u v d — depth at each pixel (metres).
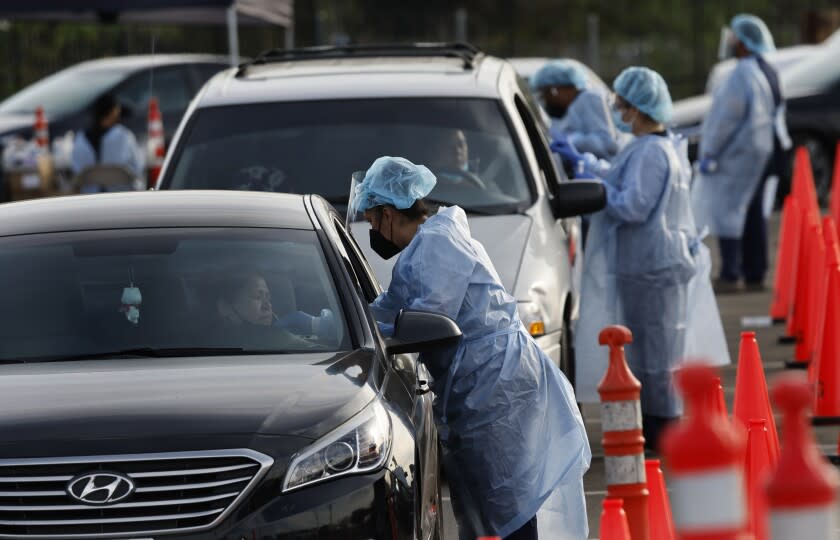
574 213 25.36
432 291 17.19
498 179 25.73
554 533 18.05
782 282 39.41
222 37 92.62
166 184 26.12
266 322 17.06
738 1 129.75
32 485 14.38
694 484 9.00
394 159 17.84
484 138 26.25
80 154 53.03
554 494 18.00
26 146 54.03
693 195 44.94
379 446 14.97
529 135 27.75
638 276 25.41
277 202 19.19
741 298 43.47
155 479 14.35
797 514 8.62
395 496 14.86
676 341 25.44
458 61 29.09
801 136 62.47
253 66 29.61
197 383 15.55
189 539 14.13
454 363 17.59
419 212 18.00
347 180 25.83
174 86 63.75
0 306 17.33
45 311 17.20
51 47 85.56
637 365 25.66
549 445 17.86
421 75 27.67
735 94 43.41
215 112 27.06
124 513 14.27
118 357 16.59
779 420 28.45
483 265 17.52
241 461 14.44
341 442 14.73
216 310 17.16
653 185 25.12
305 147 26.30
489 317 17.56
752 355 22.12
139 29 89.25
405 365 17.58
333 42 74.44
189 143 26.67
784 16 128.25
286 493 14.37
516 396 17.64
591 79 38.53
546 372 17.89
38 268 17.72
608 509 14.48
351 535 14.43
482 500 17.98
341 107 26.84
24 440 14.54
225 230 18.22
